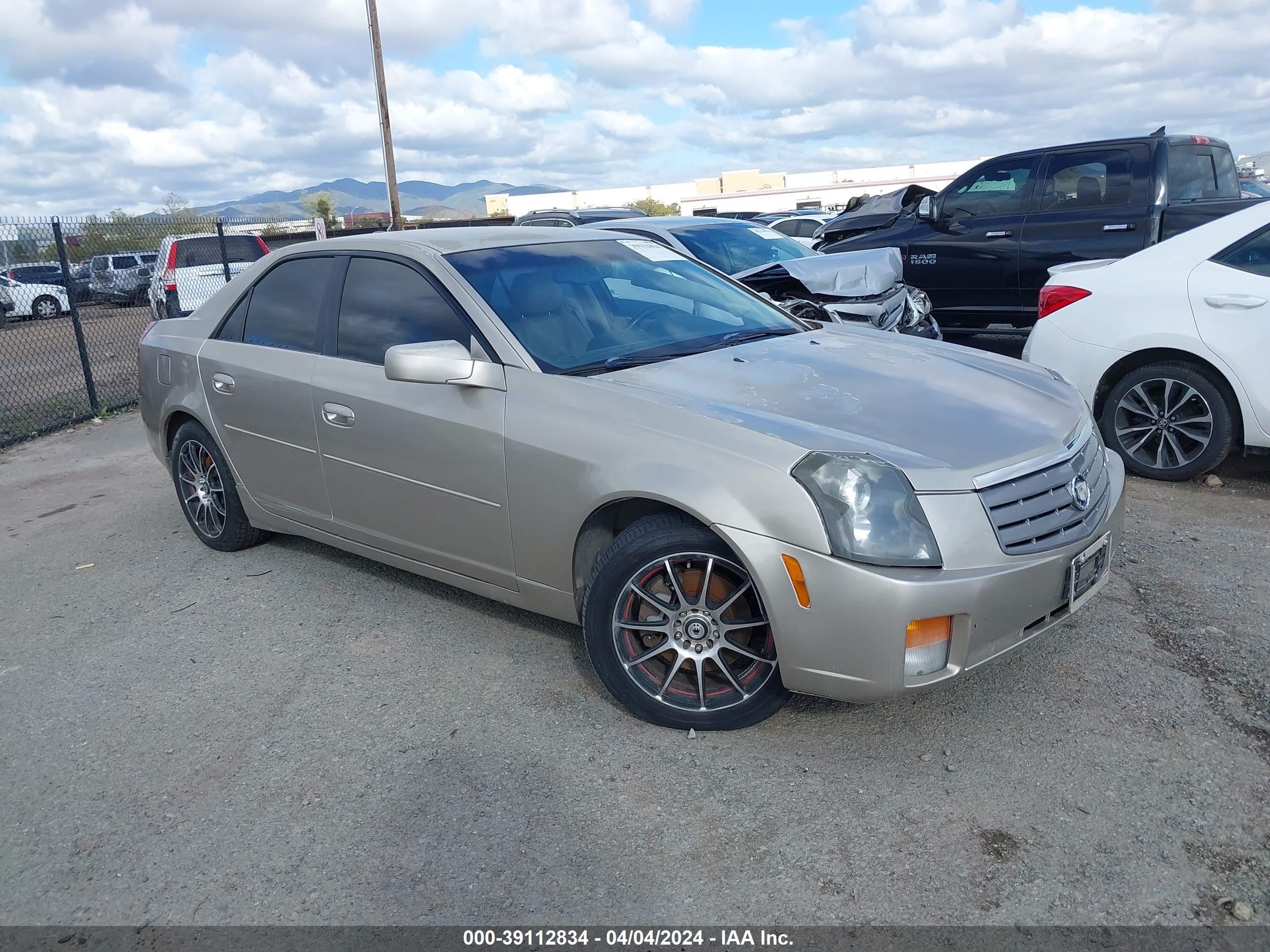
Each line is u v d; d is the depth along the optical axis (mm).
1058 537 2818
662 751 2977
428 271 3729
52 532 5688
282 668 3688
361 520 3988
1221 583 3979
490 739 3102
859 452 2727
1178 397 5230
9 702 3582
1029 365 3807
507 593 3525
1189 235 5238
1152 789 2654
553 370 3371
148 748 3189
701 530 2850
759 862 2467
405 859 2555
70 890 2520
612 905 2350
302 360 4102
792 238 8641
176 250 13844
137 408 10125
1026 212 8266
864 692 2684
